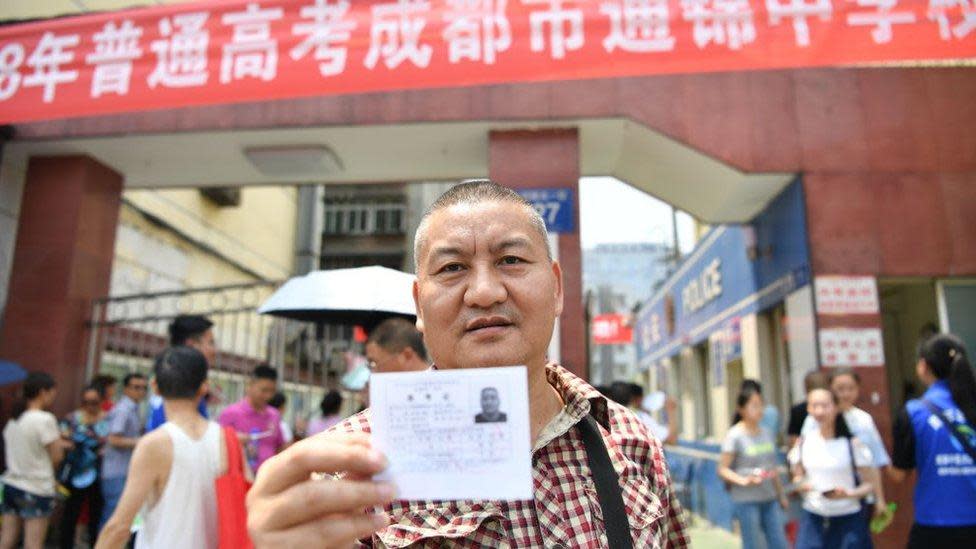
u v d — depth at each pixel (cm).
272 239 1131
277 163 609
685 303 1074
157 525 220
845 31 407
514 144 538
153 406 328
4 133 565
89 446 517
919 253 519
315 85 445
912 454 320
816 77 544
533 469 115
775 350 682
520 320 115
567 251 515
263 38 456
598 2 434
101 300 599
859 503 371
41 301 571
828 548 371
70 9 638
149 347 727
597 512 113
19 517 473
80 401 574
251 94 450
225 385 787
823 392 384
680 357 1160
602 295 1669
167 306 825
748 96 539
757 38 415
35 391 487
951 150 534
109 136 561
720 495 794
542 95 529
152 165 630
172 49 463
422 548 104
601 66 425
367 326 335
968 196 527
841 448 378
